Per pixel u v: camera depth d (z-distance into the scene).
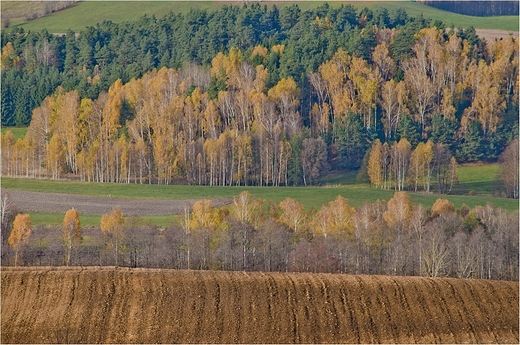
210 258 186.75
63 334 138.00
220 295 149.12
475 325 143.75
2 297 146.38
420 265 181.88
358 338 139.12
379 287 153.25
